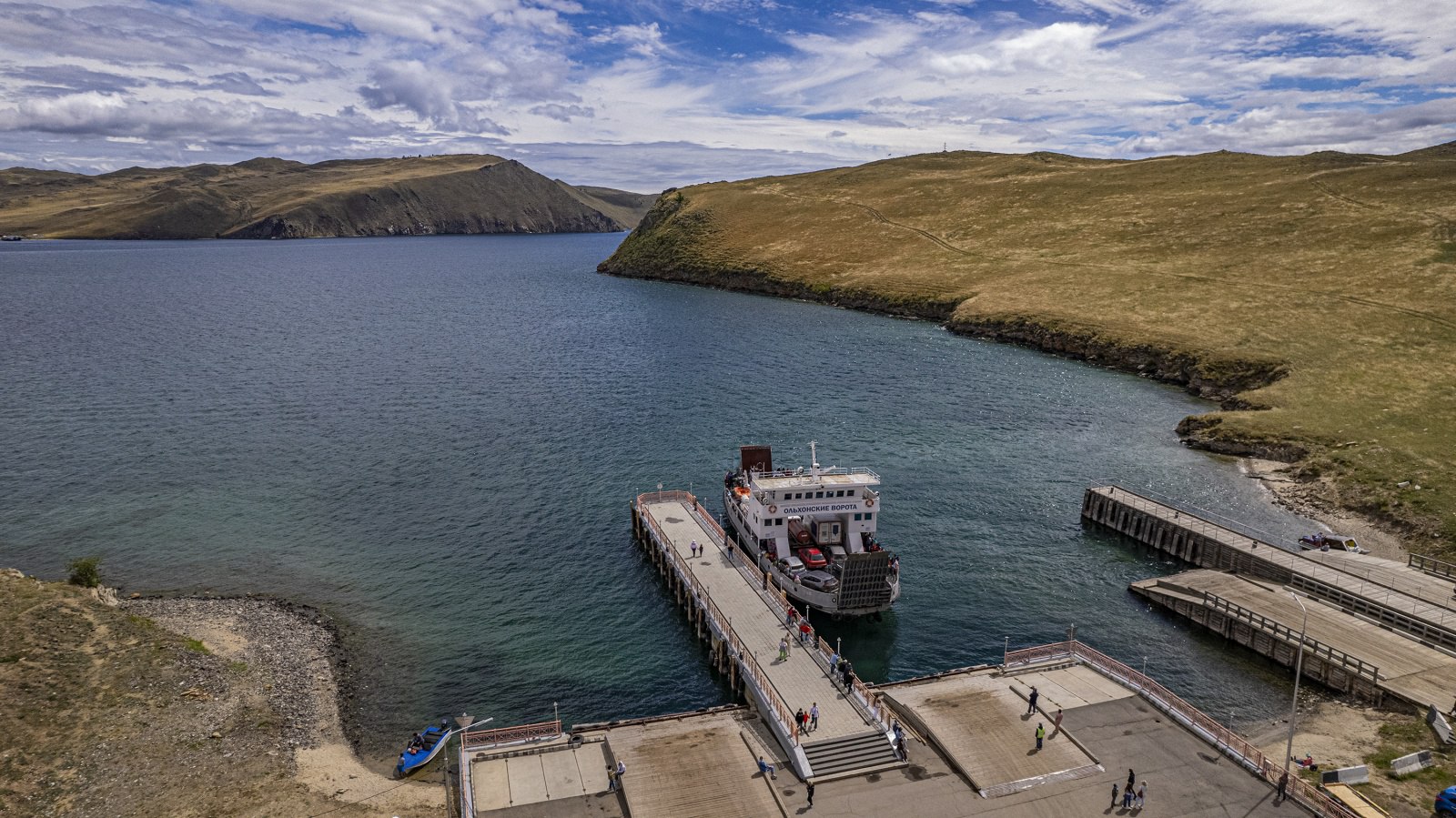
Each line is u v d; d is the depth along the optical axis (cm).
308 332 18100
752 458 8812
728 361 15088
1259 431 10462
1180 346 14500
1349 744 4881
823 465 9831
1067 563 7650
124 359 15175
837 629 6519
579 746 4875
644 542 7888
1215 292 17050
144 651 5753
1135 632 6494
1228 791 4409
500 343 16875
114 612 6203
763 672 5497
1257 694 5628
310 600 6844
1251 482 9462
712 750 4781
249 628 6381
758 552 7400
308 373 14175
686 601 6750
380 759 4991
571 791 4462
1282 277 17362
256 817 4350
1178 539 7775
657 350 16075
